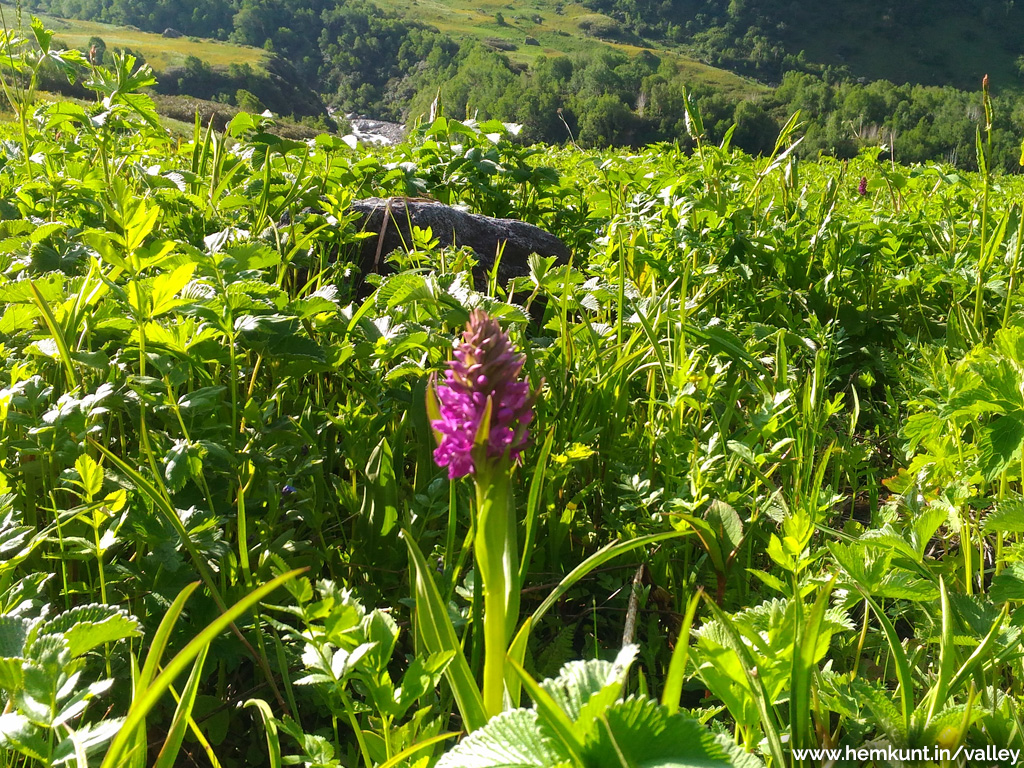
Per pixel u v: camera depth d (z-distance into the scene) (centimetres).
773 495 279
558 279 358
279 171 574
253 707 229
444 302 310
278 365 319
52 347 268
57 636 152
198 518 226
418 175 643
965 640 185
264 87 13362
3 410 237
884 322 525
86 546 213
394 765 164
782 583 208
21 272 328
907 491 259
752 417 300
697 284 499
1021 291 452
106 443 284
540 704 110
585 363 344
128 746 149
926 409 377
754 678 159
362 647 158
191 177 509
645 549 285
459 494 283
